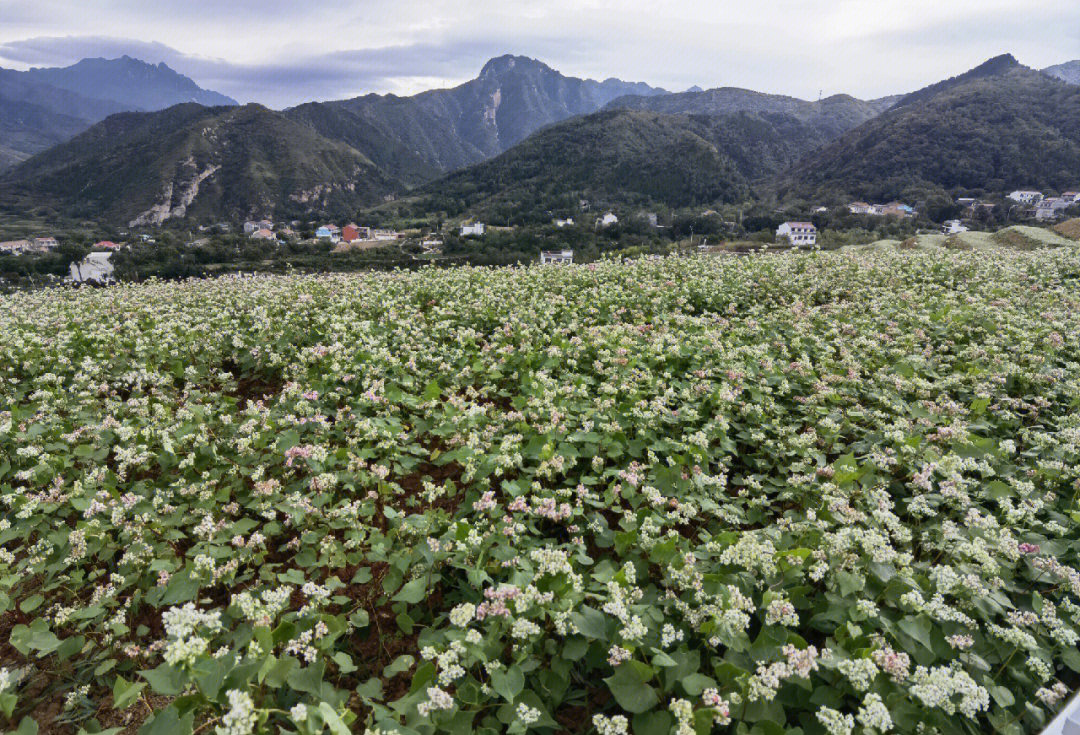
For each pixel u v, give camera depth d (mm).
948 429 6902
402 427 7500
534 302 13531
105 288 19797
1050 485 6320
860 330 11672
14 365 10227
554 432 7082
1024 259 19891
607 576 4621
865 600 4266
